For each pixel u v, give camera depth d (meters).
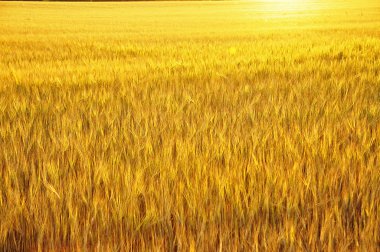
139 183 2.94
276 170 3.10
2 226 2.54
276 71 7.52
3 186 3.04
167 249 2.45
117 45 14.79
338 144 3.56
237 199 2.72
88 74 7.89
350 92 5.52
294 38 16.36
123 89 6.10
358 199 2.75
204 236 2.44
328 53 9.99
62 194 2.84
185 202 2.78
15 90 6.32
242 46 12.79
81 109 4.90
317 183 3.03
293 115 4.43
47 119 4.57
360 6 51.16
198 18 37.19
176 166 3.18
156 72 7.87
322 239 2.40
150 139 3.77
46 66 9.59
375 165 3.23
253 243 2.41
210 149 3.55
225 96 5.41
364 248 2.30
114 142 3.78
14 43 15.90
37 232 2.58
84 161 3.31
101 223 2.58
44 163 3.25
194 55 10.88
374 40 13.23
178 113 4.62
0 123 4.45
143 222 2.51
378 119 4.26
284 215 2.66
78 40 17.44
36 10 48.16
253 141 3.64
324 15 37.25
